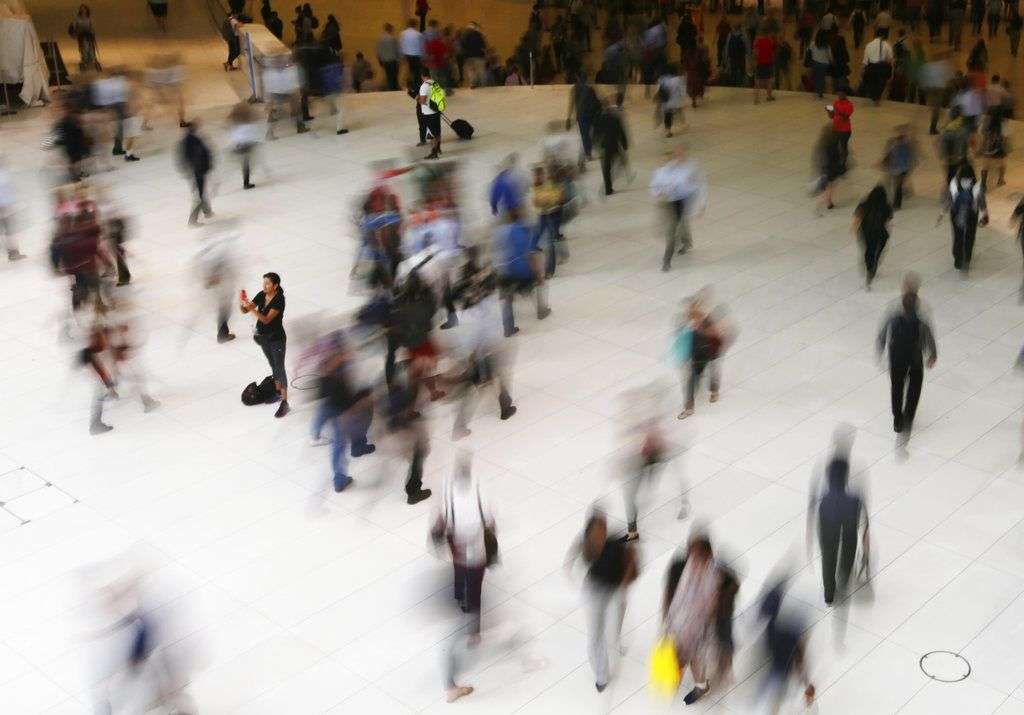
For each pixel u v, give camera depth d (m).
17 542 15.09
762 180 27.22
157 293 22.06
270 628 13.41
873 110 32.72
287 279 22.56
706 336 16.70
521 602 13.60
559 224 22.16
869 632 12.90
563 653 12.80
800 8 45.19
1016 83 37.28
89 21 36.88
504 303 19.75
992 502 15.12
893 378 15.84
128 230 23.52
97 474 16.53
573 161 28.75
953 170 23.23
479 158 29.25
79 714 12.16
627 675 12.41
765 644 11.16
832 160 24.83
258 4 48.06
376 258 21.08
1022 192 26.03
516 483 15.88
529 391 18.25
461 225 23.20
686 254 23.22
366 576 14.20
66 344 20.33
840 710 11.86
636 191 26.73
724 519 14.90
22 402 18.48
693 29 39.75
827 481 12.84
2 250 24.33
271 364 17.52
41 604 13.90
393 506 15.52
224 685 12.56
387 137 31.31
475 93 35.69
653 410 17.55
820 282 21.70
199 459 16.80
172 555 14.74
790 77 39.34
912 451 16.28
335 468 15.73
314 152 30.22
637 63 36.94
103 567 14.52
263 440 17.20
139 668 11.45
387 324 17.62
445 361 18.83
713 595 11.22
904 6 43.94
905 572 13.84
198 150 24.75
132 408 18.19
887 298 20.92
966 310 20.42
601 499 15.44
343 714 12.13
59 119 29.17
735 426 17.00
